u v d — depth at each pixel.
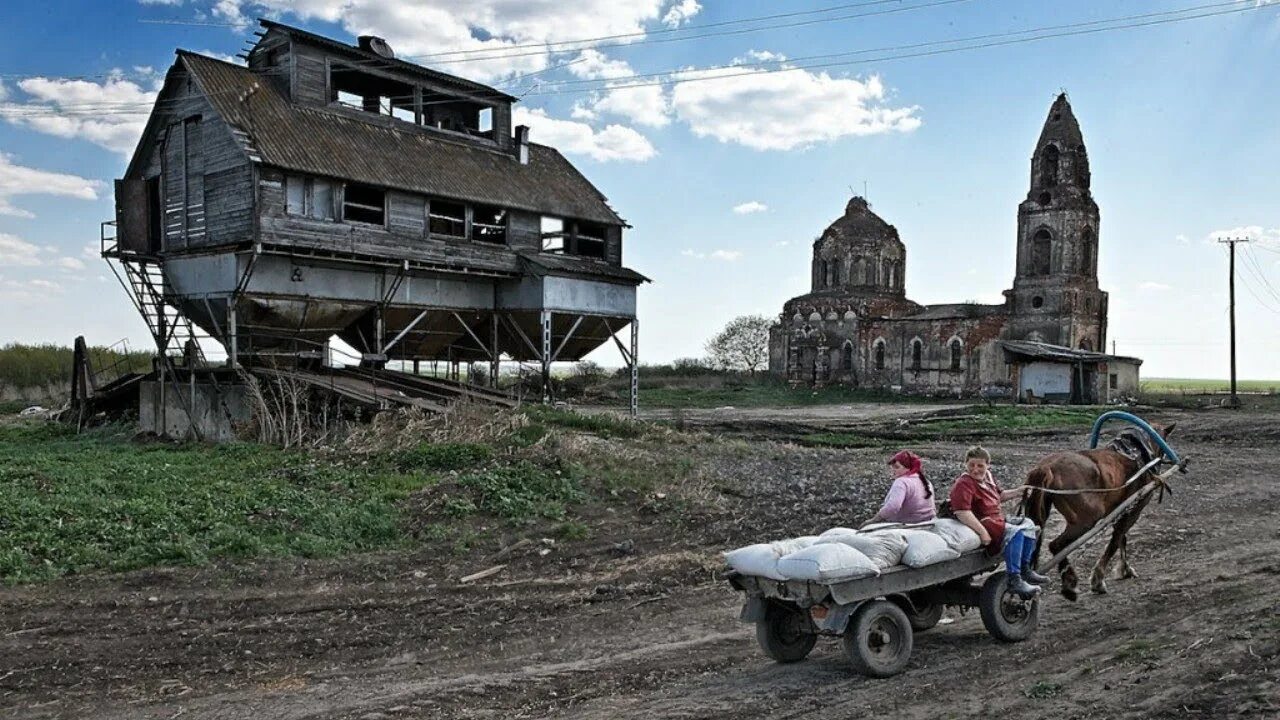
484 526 14.89
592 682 8.09
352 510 14.91
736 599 11.01
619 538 14.54
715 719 7.07
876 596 7.99
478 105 37.22
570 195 36.72
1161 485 10.77
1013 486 20.28
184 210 28.84
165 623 9.91
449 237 31.92
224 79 28.72
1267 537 13.92
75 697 7.83
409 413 22.59
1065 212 59.47
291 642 9.39
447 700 7.65
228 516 14.19
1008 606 8.82
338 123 30.88
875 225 71.75
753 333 94.06
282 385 23.80
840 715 7.07
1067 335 58.50
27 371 47.00
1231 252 59.28
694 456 22.70
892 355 65.62
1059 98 61.28
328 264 29.23
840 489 19.33
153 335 29.23
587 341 37.22
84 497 15.09
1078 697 7.17
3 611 10.12
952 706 7.14
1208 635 8.62
